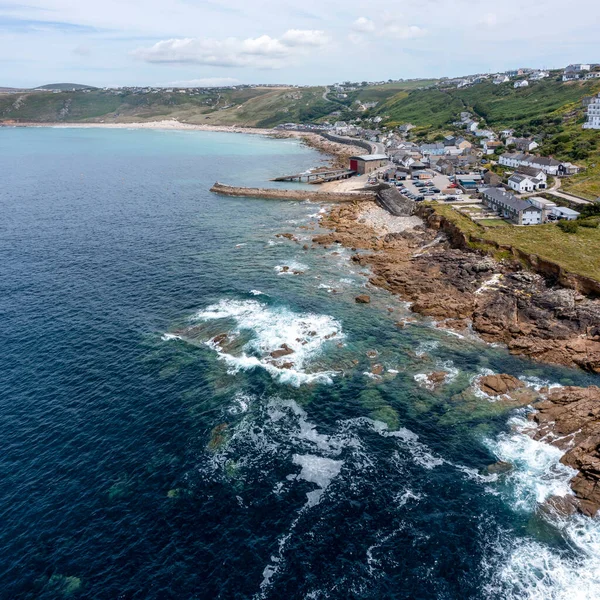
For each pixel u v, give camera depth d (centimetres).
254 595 3638
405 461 4878
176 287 8850
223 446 5056
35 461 4856
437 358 6600
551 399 5591
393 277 8931
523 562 3872
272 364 6431
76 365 6438
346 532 4141
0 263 10031
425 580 3747
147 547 4000
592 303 7312
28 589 3656
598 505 4300
